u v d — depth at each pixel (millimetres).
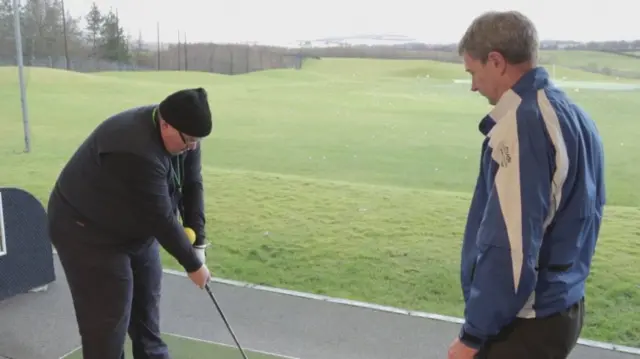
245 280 3426
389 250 3568
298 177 4465
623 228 3438
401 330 2887
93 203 2014
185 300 3225
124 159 1916
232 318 3023
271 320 3002
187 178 2299
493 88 1495
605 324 2846
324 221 3881
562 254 1462
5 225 3152
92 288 2102
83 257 2074
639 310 2916
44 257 3334
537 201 1384
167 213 1982
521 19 1440
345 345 2766
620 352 2645
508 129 1415
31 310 3111
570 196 1435
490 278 1426
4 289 3193
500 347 1534
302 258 3564
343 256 3549
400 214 3898
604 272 3152
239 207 4098
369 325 2939
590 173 1461
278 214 4031
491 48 1447
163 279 3477
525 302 1438
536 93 1433
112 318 2129
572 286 1482
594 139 1489
